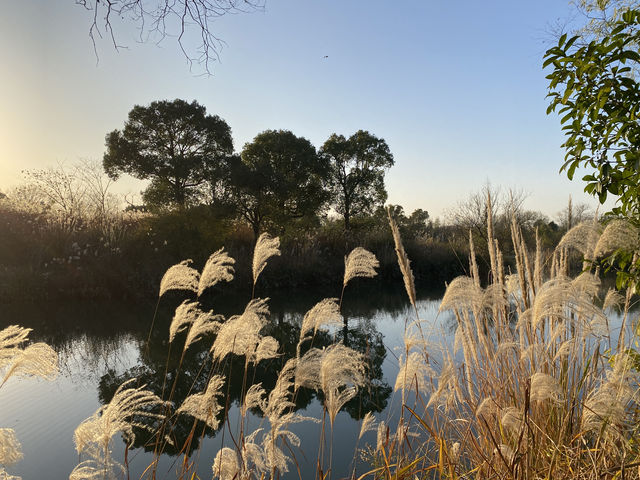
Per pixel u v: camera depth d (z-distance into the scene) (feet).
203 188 88.38
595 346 10.51
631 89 9.86
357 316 48.67
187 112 86.07
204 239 60.34
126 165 84.53
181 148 89.30
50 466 16.56
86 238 56.18
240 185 84.23
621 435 7.82
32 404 22.88
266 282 64.54
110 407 8.01
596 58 9.98
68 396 24.12
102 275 50.67
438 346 10.12
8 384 26.08
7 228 53.57
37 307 45.01
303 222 104.78
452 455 10.08
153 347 34.60
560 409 9.91
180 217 60.85
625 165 10.12
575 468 8.54
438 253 83.87
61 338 36.29
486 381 10.94
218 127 91.25
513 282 11.99
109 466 8.13
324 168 110.01
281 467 9.37
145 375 28.07
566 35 10.14
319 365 9.07
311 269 70.28
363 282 74.74
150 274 53.26
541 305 8.63
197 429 19.90
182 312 11.42
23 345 33.01
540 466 9.35
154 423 20.58
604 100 9.77
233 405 22.74
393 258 80.94
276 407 9.32
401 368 10.16
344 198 116.06
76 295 48.62
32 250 52.54
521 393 10.02
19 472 16.02
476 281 12.54
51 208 61.62
